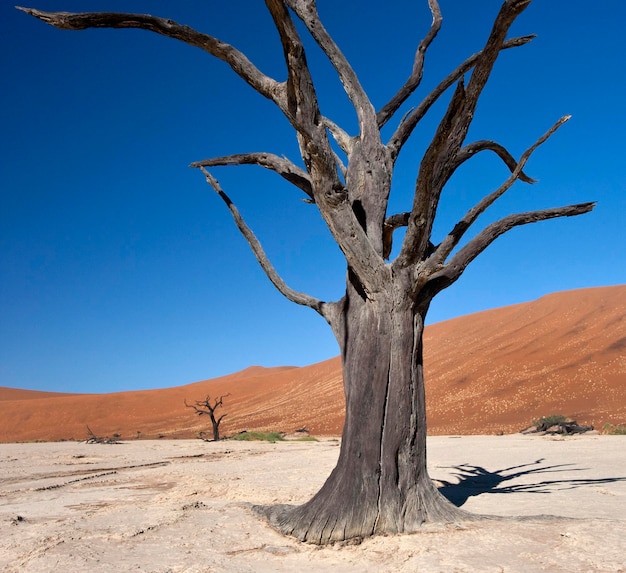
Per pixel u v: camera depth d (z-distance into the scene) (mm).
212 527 7391
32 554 6129
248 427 60094
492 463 15289
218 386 95000
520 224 7473
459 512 6926
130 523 7793
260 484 12117
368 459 6672
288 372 97312
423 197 6652
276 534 6895
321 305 7973
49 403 85938
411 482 6762
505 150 8773
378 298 7094
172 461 19500
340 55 7949
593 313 62906
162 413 82812
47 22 6352
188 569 5512
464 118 6645
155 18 6703
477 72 6156
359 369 6973
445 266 7324
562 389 45594
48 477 15164
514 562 5121
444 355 69188
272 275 8531
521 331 66375
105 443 33156
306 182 8102
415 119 8320
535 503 8562
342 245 7008
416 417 6977
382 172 7812
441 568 5074
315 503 6836
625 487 10016
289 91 6621
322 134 6633
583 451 17578
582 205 7363
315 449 23750
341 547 6215
